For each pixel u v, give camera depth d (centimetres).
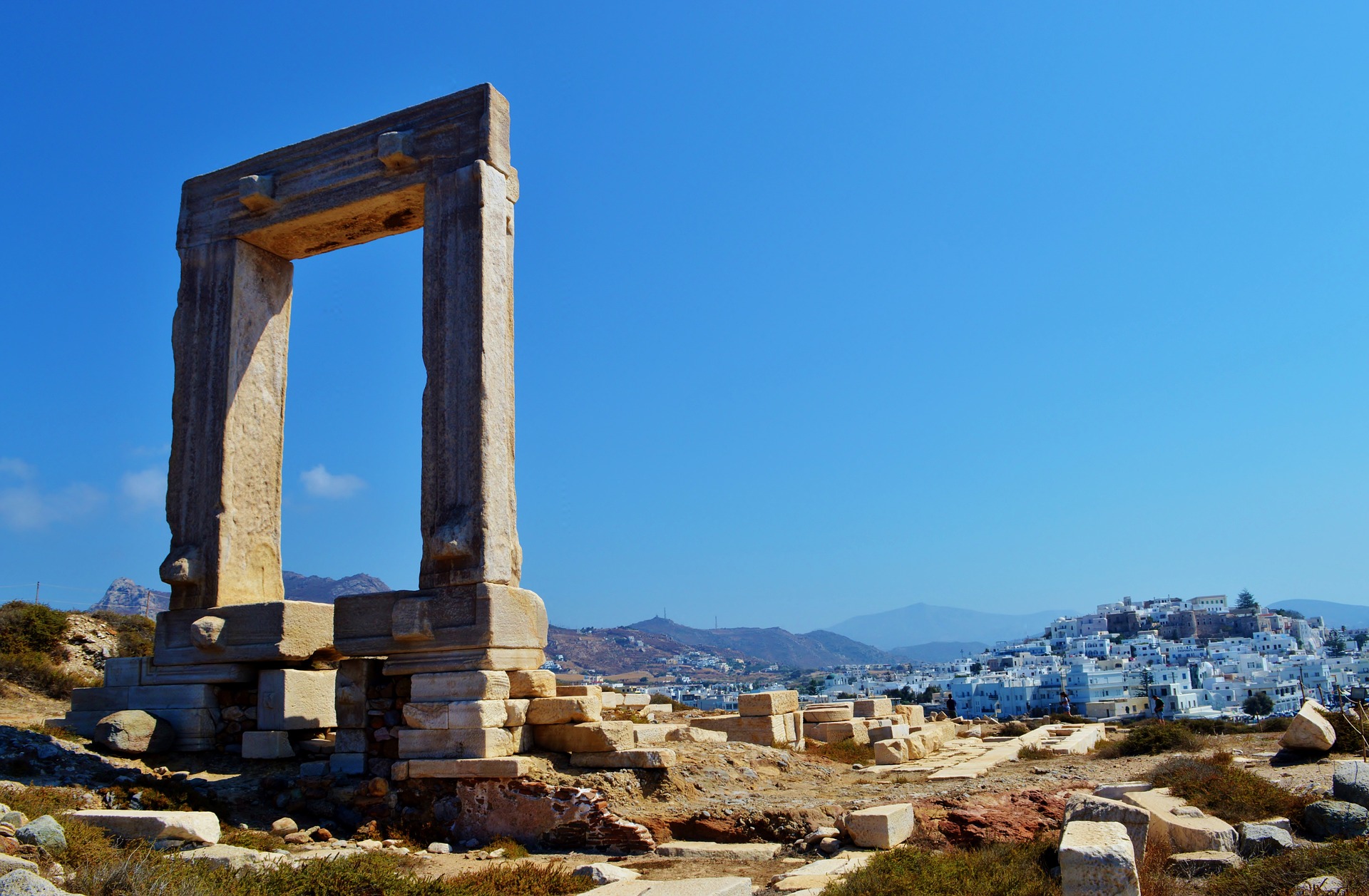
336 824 1493
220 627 1783
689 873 1197
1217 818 1153
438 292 1700
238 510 1883
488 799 1433
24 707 2388
